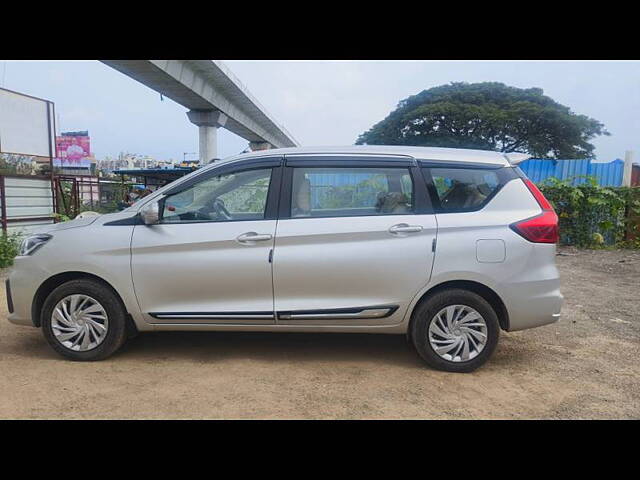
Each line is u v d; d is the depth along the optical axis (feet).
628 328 18.81
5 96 35.22
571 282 27.22
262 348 16.12
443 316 14.12
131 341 16.65
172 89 69.21
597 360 15.40
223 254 14.17
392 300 14.02
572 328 18.79
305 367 14.44
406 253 13.87
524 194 14.35
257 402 12.07
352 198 14.66
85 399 12.10
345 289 14.06
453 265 13.80
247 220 14.47
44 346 16.01
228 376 13.66
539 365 14.92
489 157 14.85
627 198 38.32
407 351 15.97
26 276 14.69
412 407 11.94
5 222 33.22
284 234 14.10
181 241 14.25
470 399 12.44
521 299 13.83
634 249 37.99
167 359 14.94
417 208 14.25
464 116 106.73
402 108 120.16
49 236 14.85
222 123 89.92
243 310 14.20
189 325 14.53
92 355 14.51
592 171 42.04
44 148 38.52
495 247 13.78
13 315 15.01
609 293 24.61
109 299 14.39
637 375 14.23
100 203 57.57
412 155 14.75
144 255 14.30
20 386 12.80
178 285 14.28
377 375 13.91
